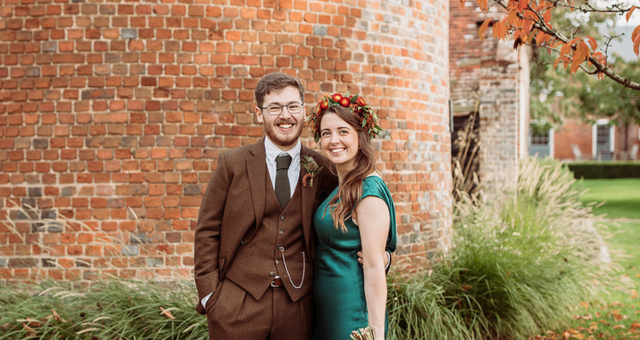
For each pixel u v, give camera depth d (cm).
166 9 369
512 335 396
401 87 427
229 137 375
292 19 386
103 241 360
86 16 367
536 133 2006
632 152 2638
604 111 1505
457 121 840
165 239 370
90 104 368
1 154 373
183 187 371
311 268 237
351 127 224
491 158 814
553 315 420
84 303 336
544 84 1622
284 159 238
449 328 363
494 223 519
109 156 368
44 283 368
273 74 237
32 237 371
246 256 232
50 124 370
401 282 381
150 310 321
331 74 396
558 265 464
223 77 375
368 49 410
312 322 236
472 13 838
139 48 367
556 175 615
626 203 1315
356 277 220
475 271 414
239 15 377
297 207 235
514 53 815
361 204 216
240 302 226
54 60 369
